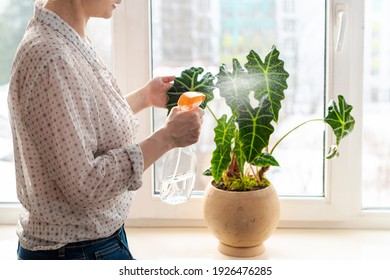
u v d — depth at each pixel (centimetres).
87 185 108
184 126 119
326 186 165
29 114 111
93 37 164
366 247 156
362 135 163
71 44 117
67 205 118
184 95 122
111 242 124
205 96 130
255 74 142
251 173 158
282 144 168
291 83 164
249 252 149
